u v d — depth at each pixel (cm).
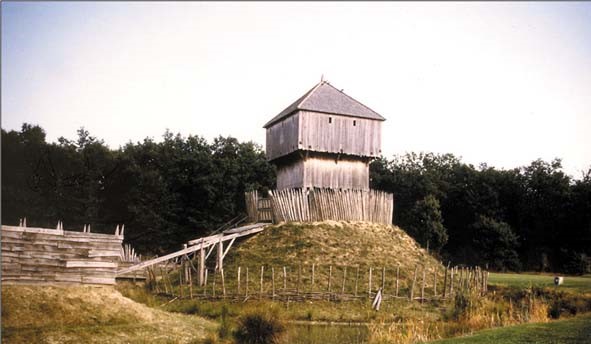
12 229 2152
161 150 6906
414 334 2017
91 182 6444
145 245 6272
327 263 3416
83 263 2288
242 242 3872
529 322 2102
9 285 2114
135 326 2123
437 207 5731
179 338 2072
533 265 4856
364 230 3934
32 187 6319
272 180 6975
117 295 2325
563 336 1700
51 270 2219
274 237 3778
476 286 3141
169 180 6588
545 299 2714
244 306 2769
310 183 4275
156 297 3036
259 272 3350
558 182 4888
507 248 5022
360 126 4444
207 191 6366
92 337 1945
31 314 2000
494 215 5419
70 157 6575
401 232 4131
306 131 4253
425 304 2931
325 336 2180
